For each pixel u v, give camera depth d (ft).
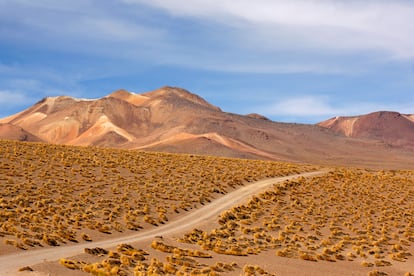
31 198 181.57
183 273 109.50
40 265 100.78
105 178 232.53
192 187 237.25
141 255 123.24
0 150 256.32
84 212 176.35
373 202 245.86
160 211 194.08
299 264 141.28
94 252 120.16
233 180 258.78
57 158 260.42
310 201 237.86
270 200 230.48
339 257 156.87
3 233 129.90
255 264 133.49
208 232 173.17
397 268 150.30
